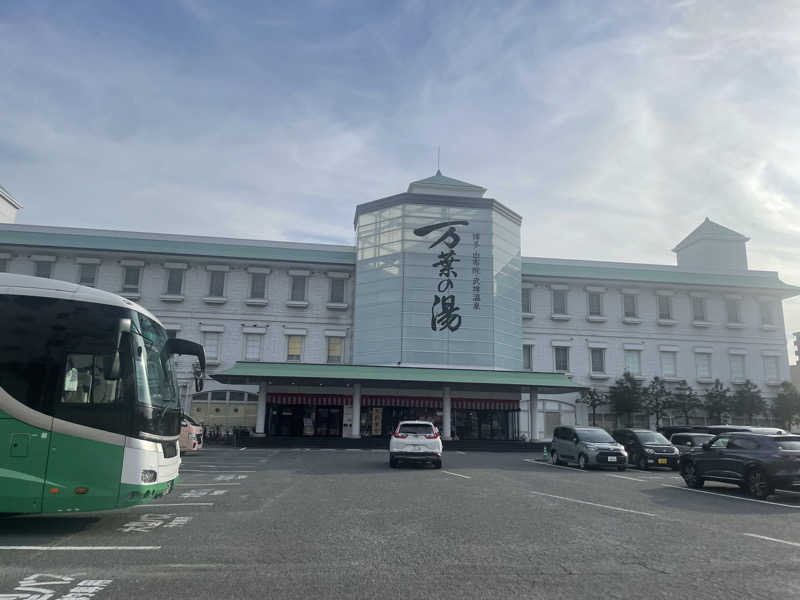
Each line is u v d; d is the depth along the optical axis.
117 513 9.80
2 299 8.36
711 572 6.48
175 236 39.31
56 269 36.94
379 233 38.88
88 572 6.16
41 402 8.07
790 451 13.18
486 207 39.28
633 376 39.31
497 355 37.34
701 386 40.78
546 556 7.11
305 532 8.38
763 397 41.22
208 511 10.09
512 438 37.25
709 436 22.75
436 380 32.62
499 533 8.47
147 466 8.42
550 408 39.38
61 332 8.39
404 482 15.05
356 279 38.94
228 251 38.28
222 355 37.44
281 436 35.28
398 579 6.05
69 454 8.02
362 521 9.31
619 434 23.53
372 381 32.81
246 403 36.72
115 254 37.50
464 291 37.75
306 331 38.34
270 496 12.05
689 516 10.34
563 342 40.25
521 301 40.19
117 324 8.52
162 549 7.23
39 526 8.67
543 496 12.64
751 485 13.45
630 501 12.18
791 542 8.14
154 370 9.22
